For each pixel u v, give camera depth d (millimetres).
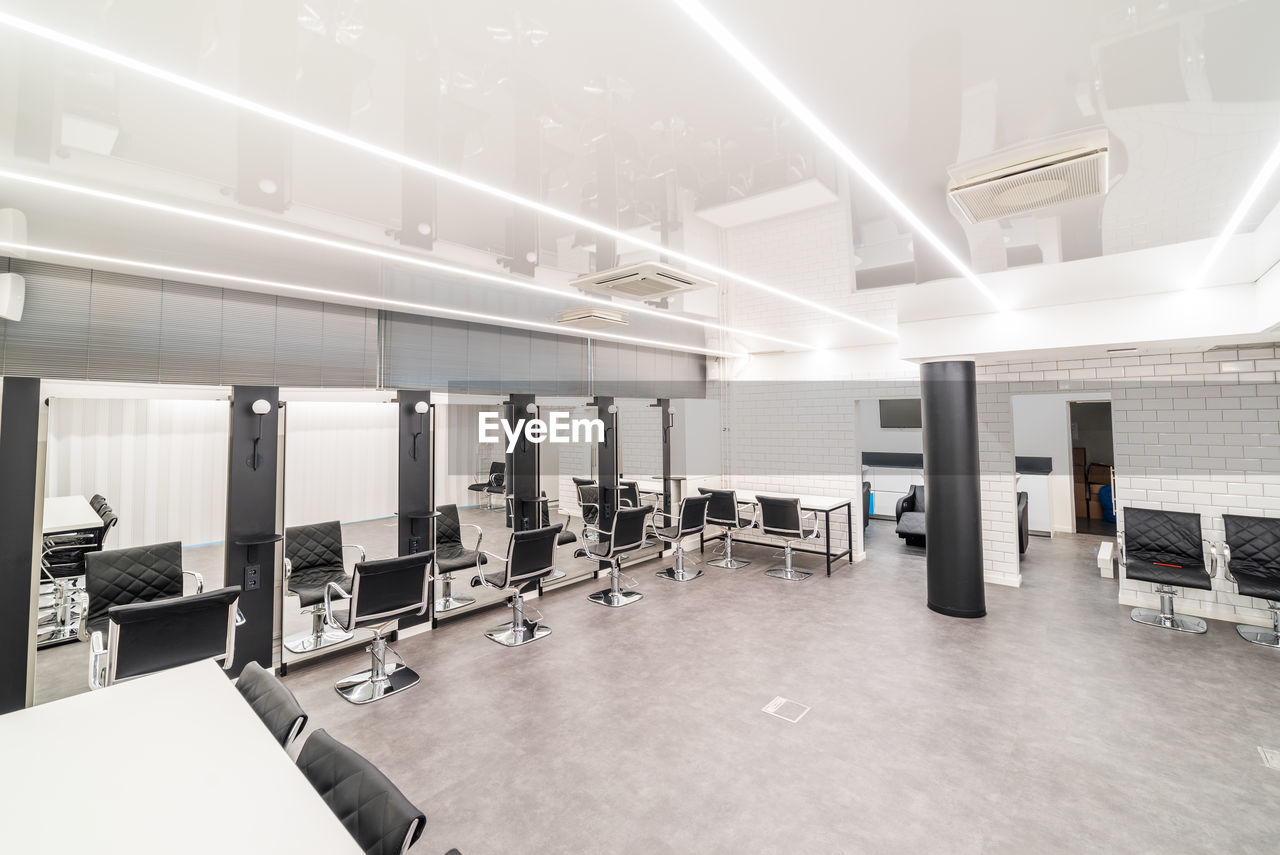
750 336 6637
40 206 2711
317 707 3477
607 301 4508
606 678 3828
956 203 2115
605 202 3295
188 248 3205
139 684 2355
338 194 3449
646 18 2303
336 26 2207
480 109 2768
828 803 2549
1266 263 3066
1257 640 4246
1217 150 2660
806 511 6992
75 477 6004
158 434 6574
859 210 5527
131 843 1378
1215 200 2908
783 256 6680
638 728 3189
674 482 7801
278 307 4000
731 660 4102
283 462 4090
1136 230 3387
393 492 9117
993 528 5902
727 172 4035
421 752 2977
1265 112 2334
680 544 6344
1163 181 3002
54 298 3139
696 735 3111
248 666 2418
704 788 2660
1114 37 2098
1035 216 3424
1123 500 5141
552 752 2965
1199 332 3609
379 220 3760
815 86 2361
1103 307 3992
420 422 4859
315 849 1361
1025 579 6039
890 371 6742
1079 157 1763
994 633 4566
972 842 2305
